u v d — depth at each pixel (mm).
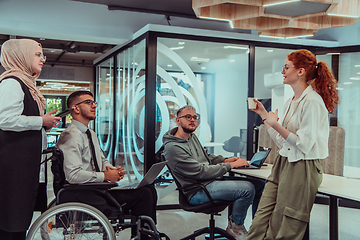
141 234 2514
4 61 2156
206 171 2664
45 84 13734
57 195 2223
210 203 2633
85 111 2475
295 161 1994
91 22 5031
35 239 2094
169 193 4406
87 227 2191
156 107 4359
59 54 9516
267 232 2055
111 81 6402
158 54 4367
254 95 4742
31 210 2064
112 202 2322
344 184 2264
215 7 3018
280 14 2891
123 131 5484
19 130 2016
